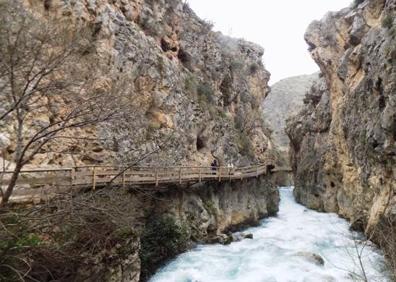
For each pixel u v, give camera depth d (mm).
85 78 12219
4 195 7430
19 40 8297
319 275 13531
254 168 28781
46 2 16703
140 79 22109
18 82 9898
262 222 27391
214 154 30641
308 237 21141
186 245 17609
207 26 40719
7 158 13070
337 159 31422
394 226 11172
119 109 10070
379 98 20391
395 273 7527
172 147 23531
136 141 19547
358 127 24812
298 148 45531
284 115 120000
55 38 9195
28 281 7367
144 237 14375
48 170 10125
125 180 13781
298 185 41031
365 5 29797
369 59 23203
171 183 17641
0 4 10023
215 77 38438
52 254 7820
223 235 20172
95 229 8977
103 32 18781
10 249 6875
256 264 15148
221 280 13367
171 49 30625
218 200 22641
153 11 28500
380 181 19938
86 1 18250
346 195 28688
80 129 16547
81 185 11289
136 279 11188
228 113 39781
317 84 41906
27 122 13938
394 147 17859
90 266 8906
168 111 24234
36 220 7535
